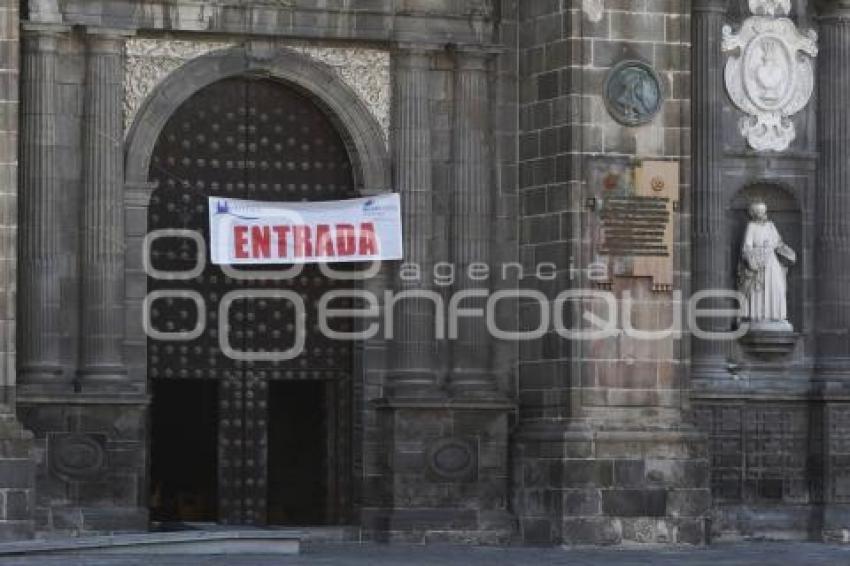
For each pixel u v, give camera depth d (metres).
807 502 91.31
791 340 91.12
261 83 87.94
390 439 86.81
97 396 83.25
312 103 88.31
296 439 92.31
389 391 87.38
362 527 87.25
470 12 88.44
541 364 87.50
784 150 91.88
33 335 83.50
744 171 91.50
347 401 88.56
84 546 76.19
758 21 91.75
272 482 92.12
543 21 87.88
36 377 83.25
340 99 87.50
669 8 87.50
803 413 91.56
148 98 85.25
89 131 84.25
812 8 92.50
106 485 83.38
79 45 84.50
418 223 87.69
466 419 87.62
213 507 91.94
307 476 92.06
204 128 87.31
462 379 88.00
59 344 84.00
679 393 87.44
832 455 90.94
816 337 92.00
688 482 86.38
